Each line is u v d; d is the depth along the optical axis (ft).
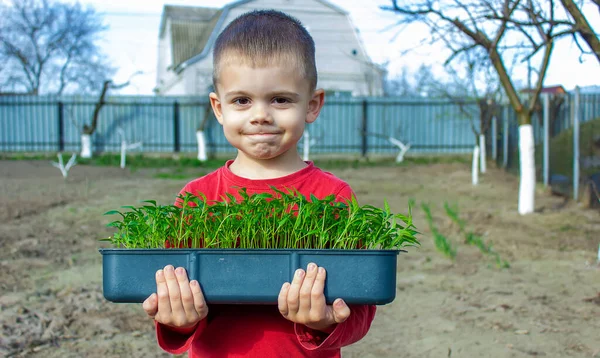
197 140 74.23
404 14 26.58
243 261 5.07
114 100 73.56
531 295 17.61
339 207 5.40
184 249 5.09
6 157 67.41
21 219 29.14
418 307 16.72
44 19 114.21
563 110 40.09
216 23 98.32
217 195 6.15
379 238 5.30
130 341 14.19
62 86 120.47
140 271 5.12
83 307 16.43
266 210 5.40
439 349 13.65
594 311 16.03
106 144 73.97
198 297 4.99
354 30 104.27
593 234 26.37
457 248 23.91
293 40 5.65
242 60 5.51
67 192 38.96
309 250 5.04
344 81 104.78
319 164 65.36
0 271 19.79
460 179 49.49
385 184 46.60
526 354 13.23
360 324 5.73
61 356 13.12
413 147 72.90
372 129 73.10
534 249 23.61
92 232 26.71
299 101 5.69
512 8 24.35
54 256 22.22
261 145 5.67
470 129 71.82
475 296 17.62
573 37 22.44
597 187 32.94
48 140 73.10
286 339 5.76
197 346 5.87
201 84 96.22
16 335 14.14
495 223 29.12
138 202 34.83
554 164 39.42
